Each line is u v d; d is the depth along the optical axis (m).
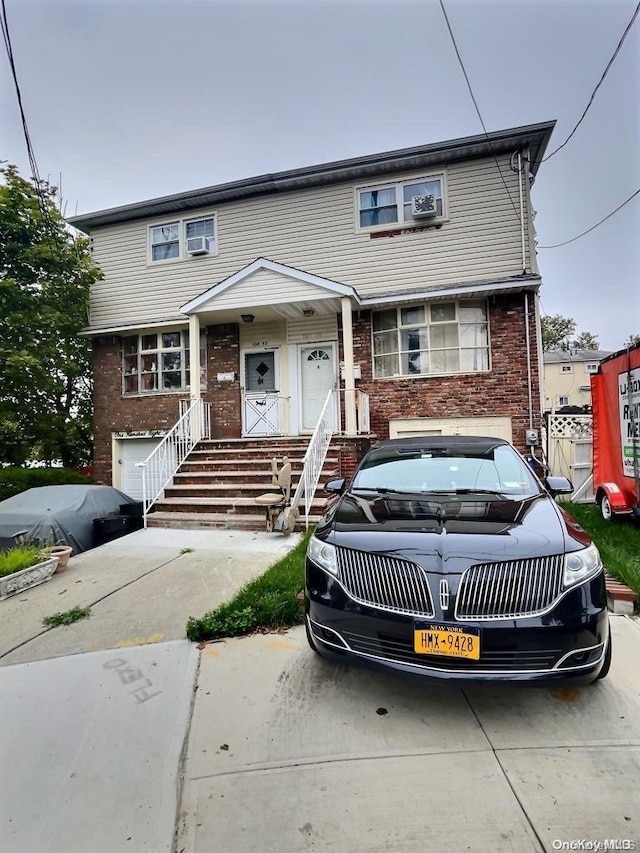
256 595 3.94
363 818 1.80
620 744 2.18
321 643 2.65
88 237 12.89
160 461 8.55
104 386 12.33
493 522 2.77
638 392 6.01
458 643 2.27
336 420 9.32
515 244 9.63
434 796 1.90
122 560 5.54
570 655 2.26
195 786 2.00
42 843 1.74
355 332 10.44
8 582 4.45
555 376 33.72
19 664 3.13
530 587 2.34
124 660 3.15
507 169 9.72
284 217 11.16
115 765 2.14
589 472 9.12
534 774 2.00
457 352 9.87
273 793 1.94
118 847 1.71
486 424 9.62
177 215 11.98
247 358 11.37
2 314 10.80
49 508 7.02
